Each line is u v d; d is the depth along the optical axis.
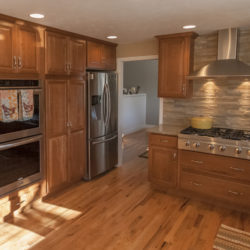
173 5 2.30
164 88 3.72
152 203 3.31
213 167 3.16
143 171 4.51
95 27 3.10
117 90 4.45
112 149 4.43
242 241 2.52
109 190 3.69
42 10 2.42
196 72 3.30
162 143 3.52
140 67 8.90
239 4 2.29
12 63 2.66
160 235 2.60
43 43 3.02
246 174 2.95
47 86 3.13
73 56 3.47
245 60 3.36
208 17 2.71
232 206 3.17
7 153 2.72
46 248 2.38
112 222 2.84
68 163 3.59
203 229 2.72
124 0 2.17
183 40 3.49
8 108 2.65
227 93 3.54
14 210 2.90
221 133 3.26
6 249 2.35
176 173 3.46
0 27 2.53
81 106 3.73
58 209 3.11
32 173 3.06
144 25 3.04
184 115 3.93
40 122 3.08
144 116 9.02
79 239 2.52
